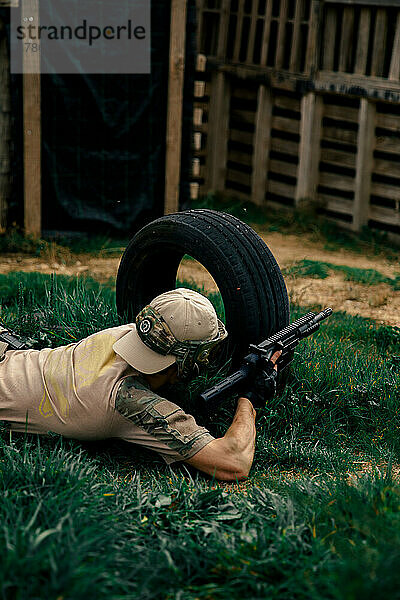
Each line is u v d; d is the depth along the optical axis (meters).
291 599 2.46
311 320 4.32
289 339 4.11
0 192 8.78
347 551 2.67
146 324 3.42
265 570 2.59
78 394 3.49
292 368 4.54
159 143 9.22
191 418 3.50
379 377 4.70
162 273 4.84
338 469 3.75
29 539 2.47
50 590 2.29
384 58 9.63
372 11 9.65
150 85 8.93
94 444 3.76
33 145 8.63
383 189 10.04
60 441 3.57
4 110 8.54
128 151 9.07
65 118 8.77
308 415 4.27
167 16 8.79
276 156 11.55
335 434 4.20
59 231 9.12
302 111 10.70
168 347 3.40
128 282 4.81
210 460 3.39
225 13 11.72
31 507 2.80
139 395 3.44
